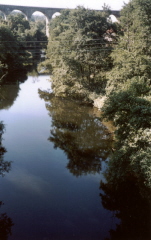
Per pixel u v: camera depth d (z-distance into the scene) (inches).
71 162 829.8
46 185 701.3
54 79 1568.7
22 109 1369.3
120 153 657.0
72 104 1440.7
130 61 1015.6
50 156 868.6
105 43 1439.5
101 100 1318.9
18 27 3213.6
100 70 1453.0
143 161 553.9
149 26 1289.4
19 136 1023.0
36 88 1850.4
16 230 535.5
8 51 2256.4
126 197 641.6
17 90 1782.7
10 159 839.7
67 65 1391.5
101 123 1149.7
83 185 703.7
